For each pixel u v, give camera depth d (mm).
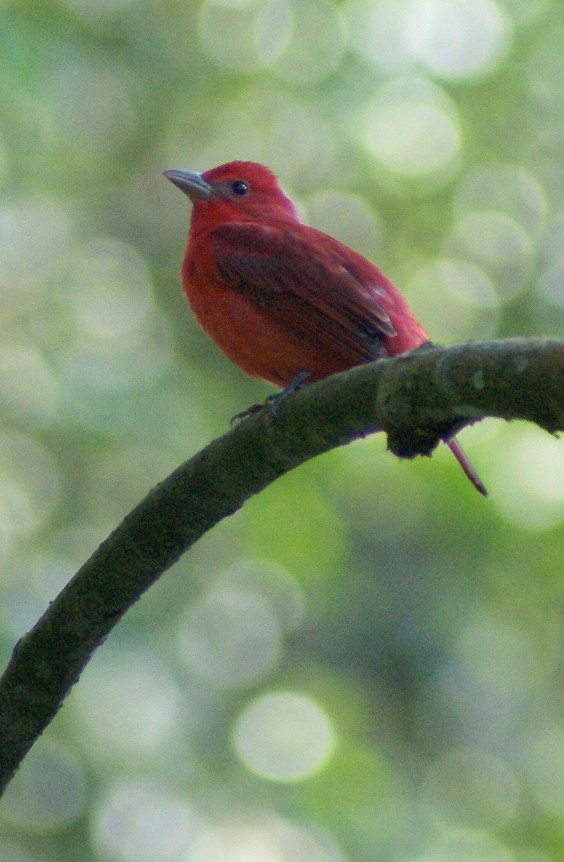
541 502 14578
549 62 16734
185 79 17375
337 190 17422
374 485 14688
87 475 14492
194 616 14234
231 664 14172
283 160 17453
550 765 14492
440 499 14352
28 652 5781
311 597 14539
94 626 5715
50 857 11859
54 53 15406
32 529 14289
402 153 16969
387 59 16625
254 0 17578
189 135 17781
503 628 15031
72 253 16797
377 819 12617
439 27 16656
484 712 14656
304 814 12531
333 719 13922
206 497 5547
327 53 16906
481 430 14539
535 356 4293
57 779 12102
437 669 14555
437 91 16625
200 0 17594
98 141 17141
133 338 16375
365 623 14523
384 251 17391
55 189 16734
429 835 12789
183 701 12875
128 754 12328
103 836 12000
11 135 15492
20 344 15875
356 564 14750
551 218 17156
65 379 14266
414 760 14328
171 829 12133
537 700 14867
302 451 5375
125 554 5641
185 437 14156
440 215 17266
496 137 17094
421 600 14664
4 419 14547
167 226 17516
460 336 16891
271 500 14180
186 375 15453
